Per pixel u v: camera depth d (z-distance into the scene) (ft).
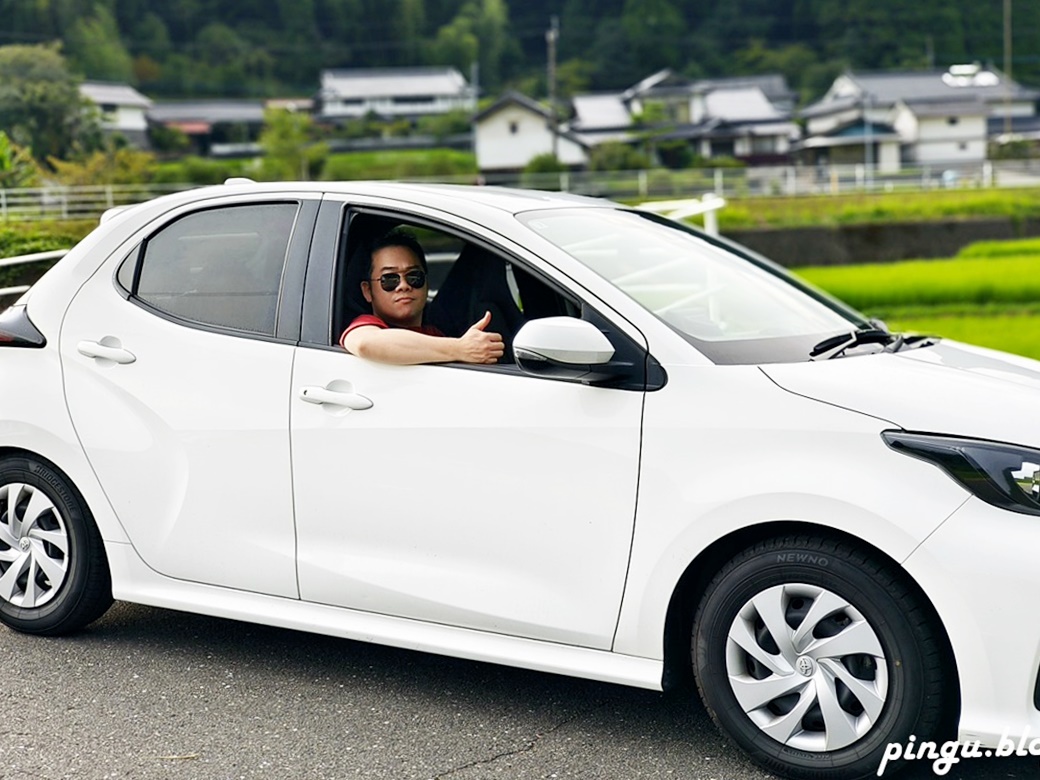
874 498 10.82
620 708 13.29
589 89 446.19
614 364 12.07
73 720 13.04
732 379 11.75
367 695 13.67
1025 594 10.36
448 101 399.44
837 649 11.20
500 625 12.55
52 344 14.84
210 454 13.85
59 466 14.75
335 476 13.20
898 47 430.20
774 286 15.21
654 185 195.62
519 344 12.02
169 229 14.71
